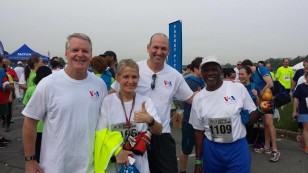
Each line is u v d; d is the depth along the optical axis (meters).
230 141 3.09
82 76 2.62
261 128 6.64
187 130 4.42
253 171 5.37
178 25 7.92
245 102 3.18
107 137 2.55
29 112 2.53
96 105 2.68
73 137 2.53
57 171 2.49
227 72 5.89
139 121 2.55
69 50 2.53
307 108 6.23
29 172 2.55
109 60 6.01
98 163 2.55
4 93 6.95
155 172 3.21
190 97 3.55
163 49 3.17
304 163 5.79
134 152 2.64
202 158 3.41
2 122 8.88
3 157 6.02
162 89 3.26
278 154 5.89
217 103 3.14
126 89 2.72
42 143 2.62
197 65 4.68
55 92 2.51
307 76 6.12
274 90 4.67
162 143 3.18
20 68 13.09
